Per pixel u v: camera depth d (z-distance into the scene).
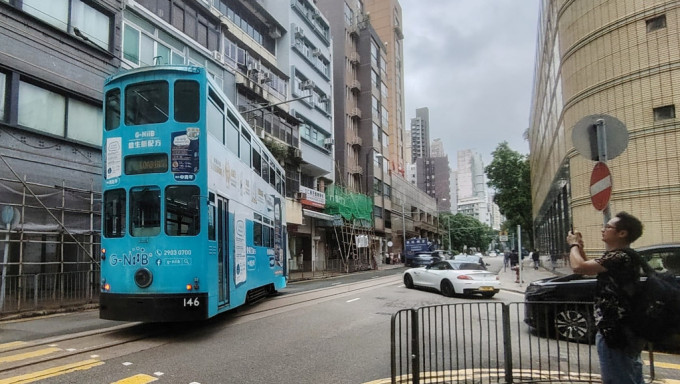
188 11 22.75
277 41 34.03
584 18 18.95
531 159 51.38
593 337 7.68
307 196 33.59
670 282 3.24
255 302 14.23
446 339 8.73
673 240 15.31
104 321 10.41
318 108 38.44
